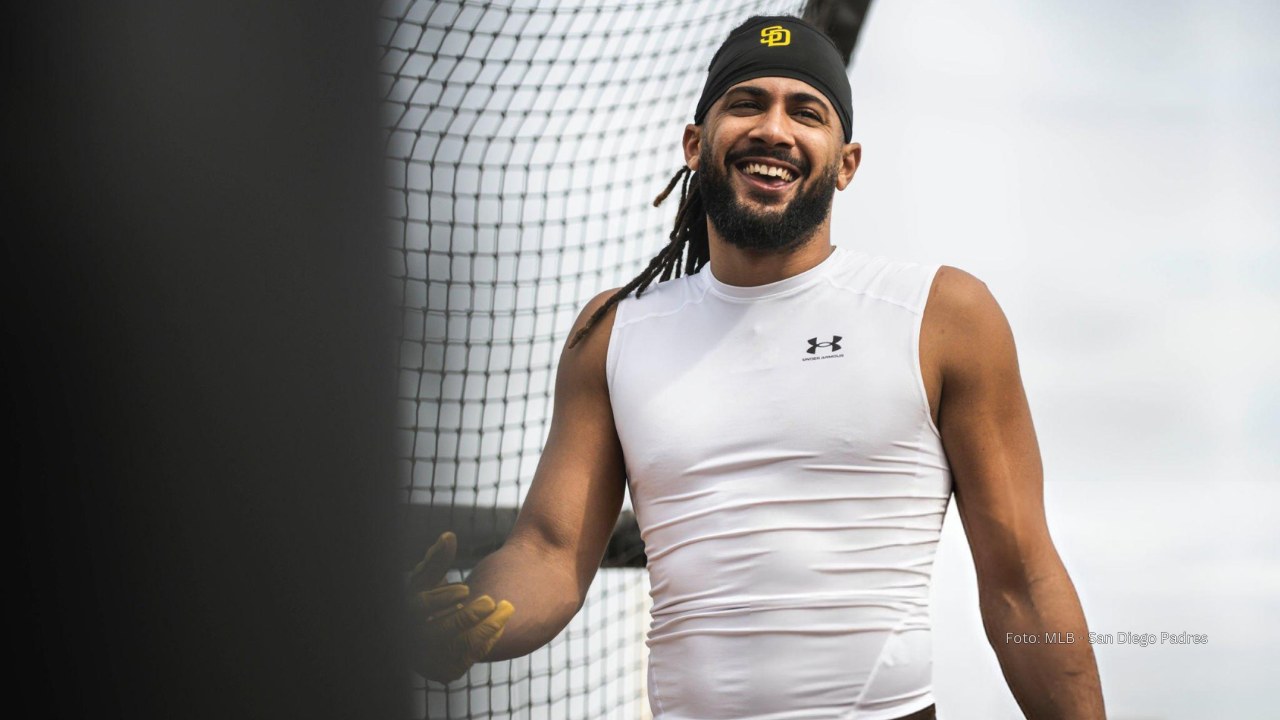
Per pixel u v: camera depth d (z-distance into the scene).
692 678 3.70
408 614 2.05
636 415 3.93
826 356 3.77
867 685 3.61
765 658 3.60
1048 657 3.63
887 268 3.93
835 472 3.68
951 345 3.74
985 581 3.79
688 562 3.75
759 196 3.85
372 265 2.02
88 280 1.92
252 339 1.93
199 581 1.90
